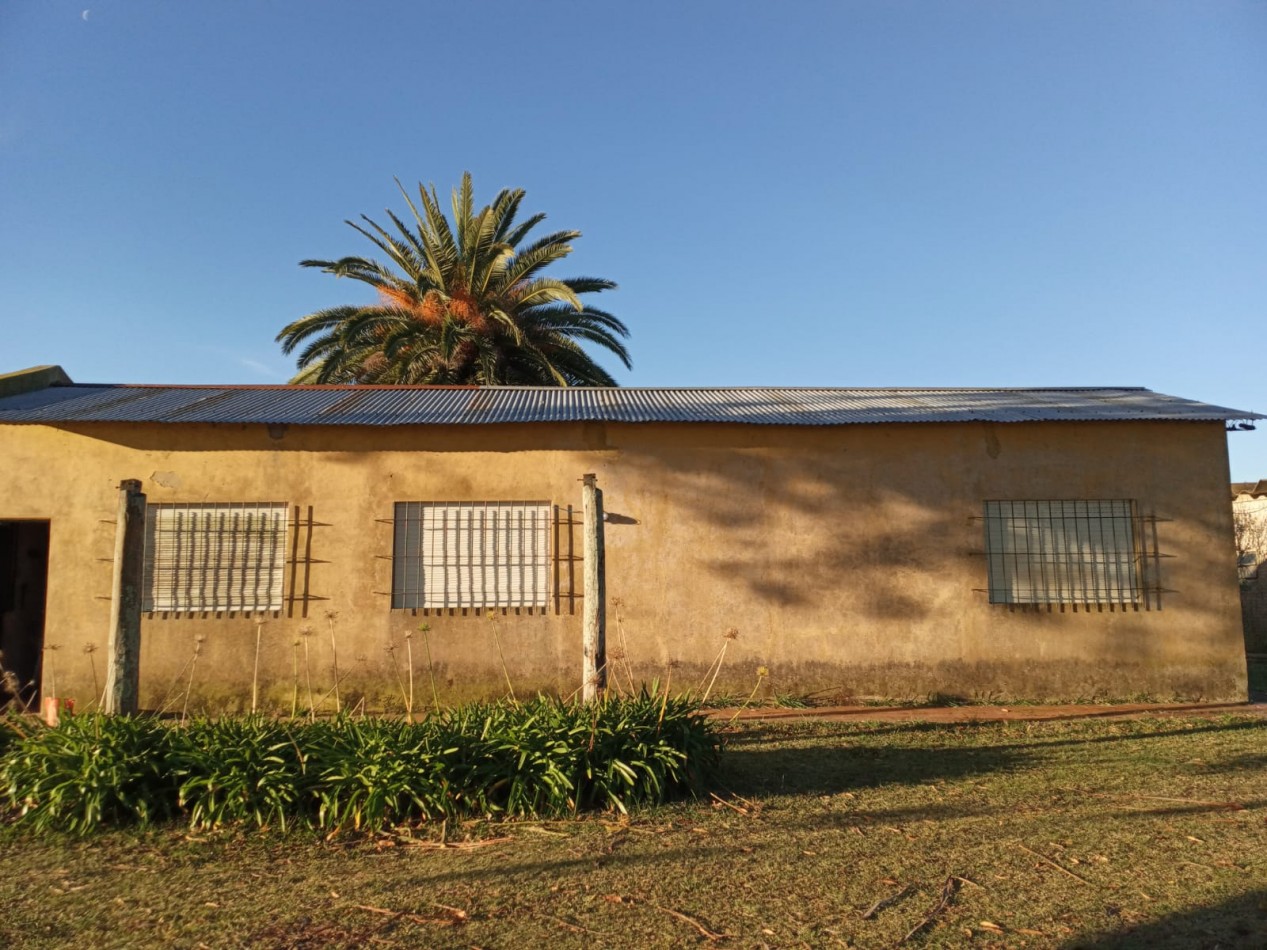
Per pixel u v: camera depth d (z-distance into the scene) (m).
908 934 4.08
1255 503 17.77
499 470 10.09
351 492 9.99
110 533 9.85
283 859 5.16
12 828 5.64
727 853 5.16
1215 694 10.13
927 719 9.05
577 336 22.27
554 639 9.91
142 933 4.18
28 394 11.32
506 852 5.22
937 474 10.30
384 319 19.83
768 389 13.11
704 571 10.11
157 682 9.70
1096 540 10.28
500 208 20.84
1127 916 4.24
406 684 9.77
